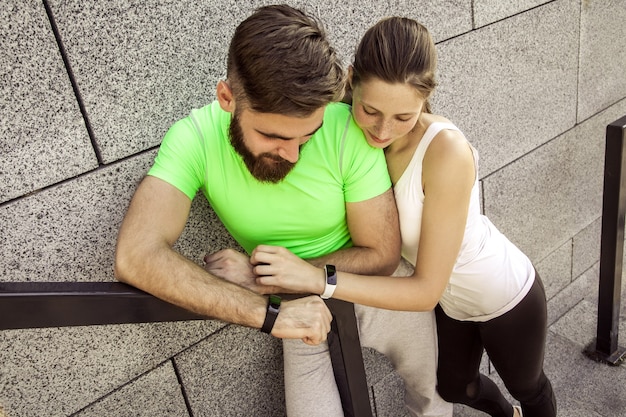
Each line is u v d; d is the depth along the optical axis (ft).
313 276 5.27
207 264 5.39
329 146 5.19
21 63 4.84
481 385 7.81
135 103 5.52
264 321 4.97
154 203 5.00
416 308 5.58
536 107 9.59
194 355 6.63
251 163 4.83
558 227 10.98
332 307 5.50
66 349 5.73
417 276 5.58
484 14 8.23
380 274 5.59
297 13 4.38
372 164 5.31
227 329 6.77
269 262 5.17
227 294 4.97
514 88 9.10
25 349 5.50
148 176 5.14
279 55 4.16
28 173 5.09
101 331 5.88
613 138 8.50
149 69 5.53
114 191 5.60
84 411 6.04
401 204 5.74
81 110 5.24
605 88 10.81
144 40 5.43
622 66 10.98
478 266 6.36
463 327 7.06
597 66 10.44
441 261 5.54
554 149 10.25
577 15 9.63
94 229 5.57
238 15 5.98
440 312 7.21
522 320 6.64
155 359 6.34
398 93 4.77
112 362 6.06
